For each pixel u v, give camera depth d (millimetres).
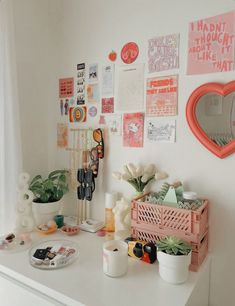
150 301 743
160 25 1128
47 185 1331
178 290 801
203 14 1027
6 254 1017
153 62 1152
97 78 1330
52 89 1522
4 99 1219
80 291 784
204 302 993
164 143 1145
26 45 1405
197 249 918
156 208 997
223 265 1043
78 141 1421
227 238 1028
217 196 1038
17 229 1234
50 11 1495
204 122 1031
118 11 1242
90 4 1332
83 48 1374
